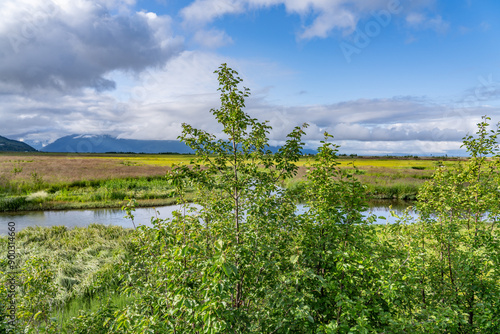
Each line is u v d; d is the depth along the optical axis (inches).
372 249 191.6
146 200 1137.4
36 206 1019.9
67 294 344.8
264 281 173.3
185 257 148.9
